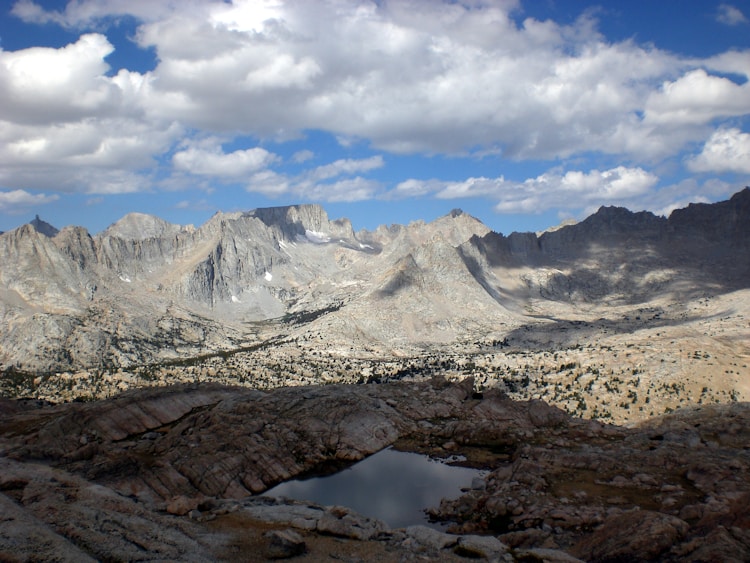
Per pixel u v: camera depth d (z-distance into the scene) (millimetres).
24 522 39594
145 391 102750
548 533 49062
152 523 45719
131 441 85875
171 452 73438
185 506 51938
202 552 41406
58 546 37344
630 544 42969
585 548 45250
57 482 50812
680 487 57344
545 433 88125
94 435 87062
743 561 38312
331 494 68250
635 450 71250
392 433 91188
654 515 45906
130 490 62125
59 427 86000
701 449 69688
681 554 41031
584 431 87438
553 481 62031
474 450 84562
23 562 34406
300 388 112812
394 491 68875
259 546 43406
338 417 90125
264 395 104562
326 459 81312
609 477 62625
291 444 82250
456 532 54344
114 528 42625
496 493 59906
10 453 68625
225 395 111125
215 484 67875
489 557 41812
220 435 78688
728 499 51688
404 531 47750
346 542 45250
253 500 56812
